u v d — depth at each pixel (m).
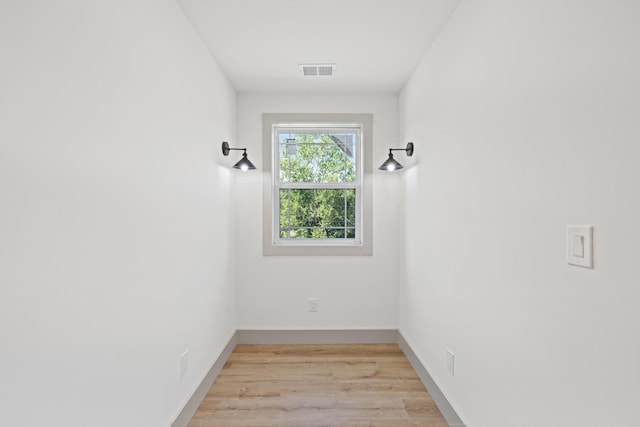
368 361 2.85
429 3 1.94
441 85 2.18
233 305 3.16
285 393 2.32
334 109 3.32
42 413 0.96
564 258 1.09
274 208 3.40
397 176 3.32
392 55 2.57
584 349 1.00
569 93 1.07
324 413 2.09
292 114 3.30
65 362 1.05
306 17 2.08
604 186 0.94
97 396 1.20
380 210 3.32
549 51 1.16
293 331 3.28
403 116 3.14
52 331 1.00
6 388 0.86
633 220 0.85
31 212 0.93
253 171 3.29
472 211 1.74
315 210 3.42
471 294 1.74
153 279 1.59
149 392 1.56
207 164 2.40
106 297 1.25
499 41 1.48
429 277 2.40
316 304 3.30
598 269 0.96
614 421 0.90
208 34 2.25
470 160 1.76
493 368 1.53
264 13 2.03
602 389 0.94
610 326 0.92
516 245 1.35
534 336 1.24
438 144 2.23
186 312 2.00
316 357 2.94
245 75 2.90
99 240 1.21
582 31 1.01
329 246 3.30
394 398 2.27
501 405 1.46
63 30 1.04
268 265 3.30
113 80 1.29
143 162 1.50
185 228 1.98
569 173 1.07
